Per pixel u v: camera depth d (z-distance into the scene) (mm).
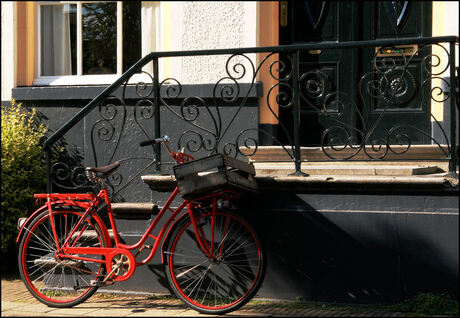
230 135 5535
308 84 4730
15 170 5680
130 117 5703
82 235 4836
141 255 4867
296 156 4641
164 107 5637
